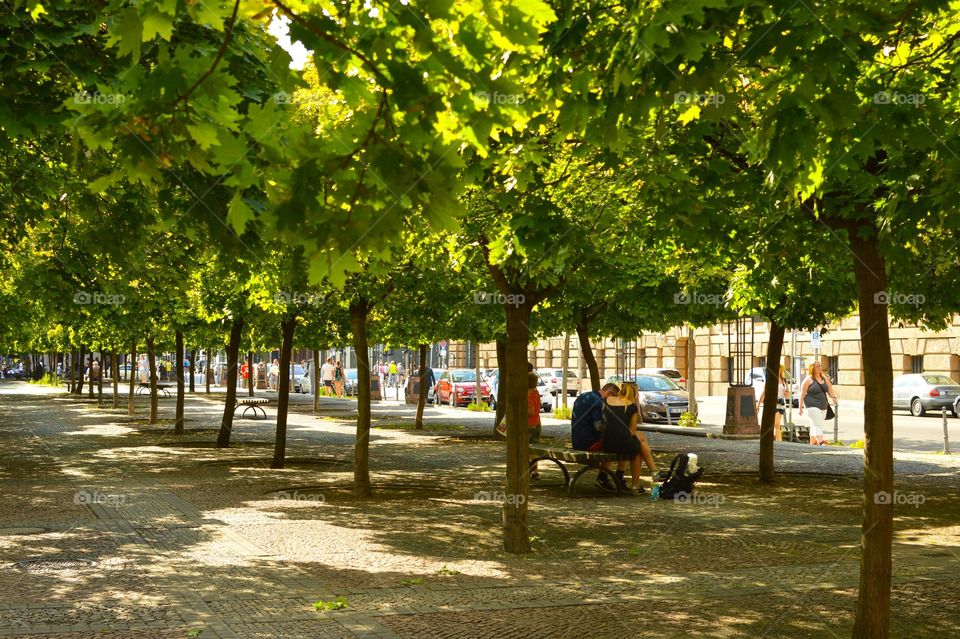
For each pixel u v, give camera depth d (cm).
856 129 576
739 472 1719
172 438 2498
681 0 442
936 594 787
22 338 4431
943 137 572
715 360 5072
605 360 5744
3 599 760
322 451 2155
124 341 3186
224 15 350
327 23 339
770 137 501
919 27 655
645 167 820
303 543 1019
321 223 358
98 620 695
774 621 698
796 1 457
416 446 2286
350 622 692
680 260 1408
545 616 712
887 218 625
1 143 698
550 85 543
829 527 1127
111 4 358
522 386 983
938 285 1292
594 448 1471
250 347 2983
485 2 345
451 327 2220
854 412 3666
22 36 680
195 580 833
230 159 362
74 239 1237
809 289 1430
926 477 1655
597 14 536
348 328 1892
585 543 1026
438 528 1120
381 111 357
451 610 729
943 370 4097
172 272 1288
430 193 359
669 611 728
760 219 1004
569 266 976
